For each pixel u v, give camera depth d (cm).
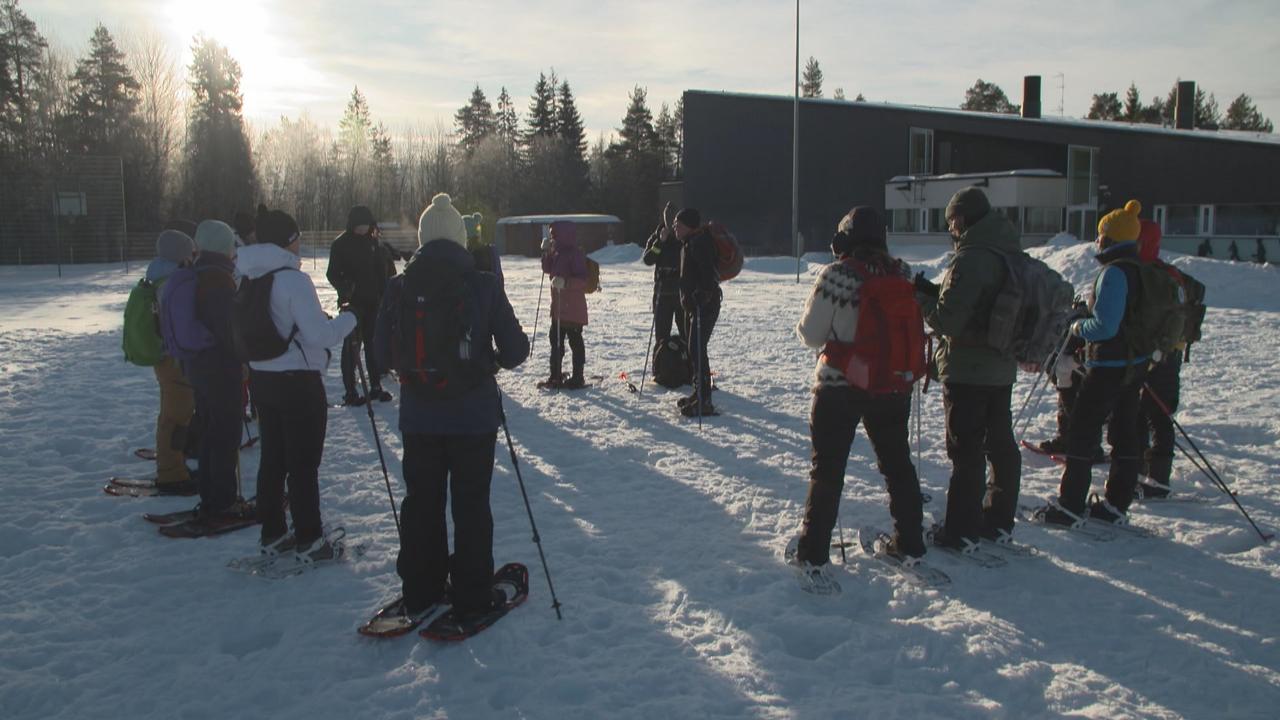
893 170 4128
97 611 392
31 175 4169
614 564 445
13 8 5450
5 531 489
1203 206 3309
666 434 714
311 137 7725
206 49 6556
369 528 497
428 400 361
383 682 331
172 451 555
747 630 370
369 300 817
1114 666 341
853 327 394
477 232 823
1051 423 741
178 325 467
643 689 325
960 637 361
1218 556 446
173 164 6141
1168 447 532
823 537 408
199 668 345
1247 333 1277
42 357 1137
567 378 948
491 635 365
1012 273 407
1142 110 10306
